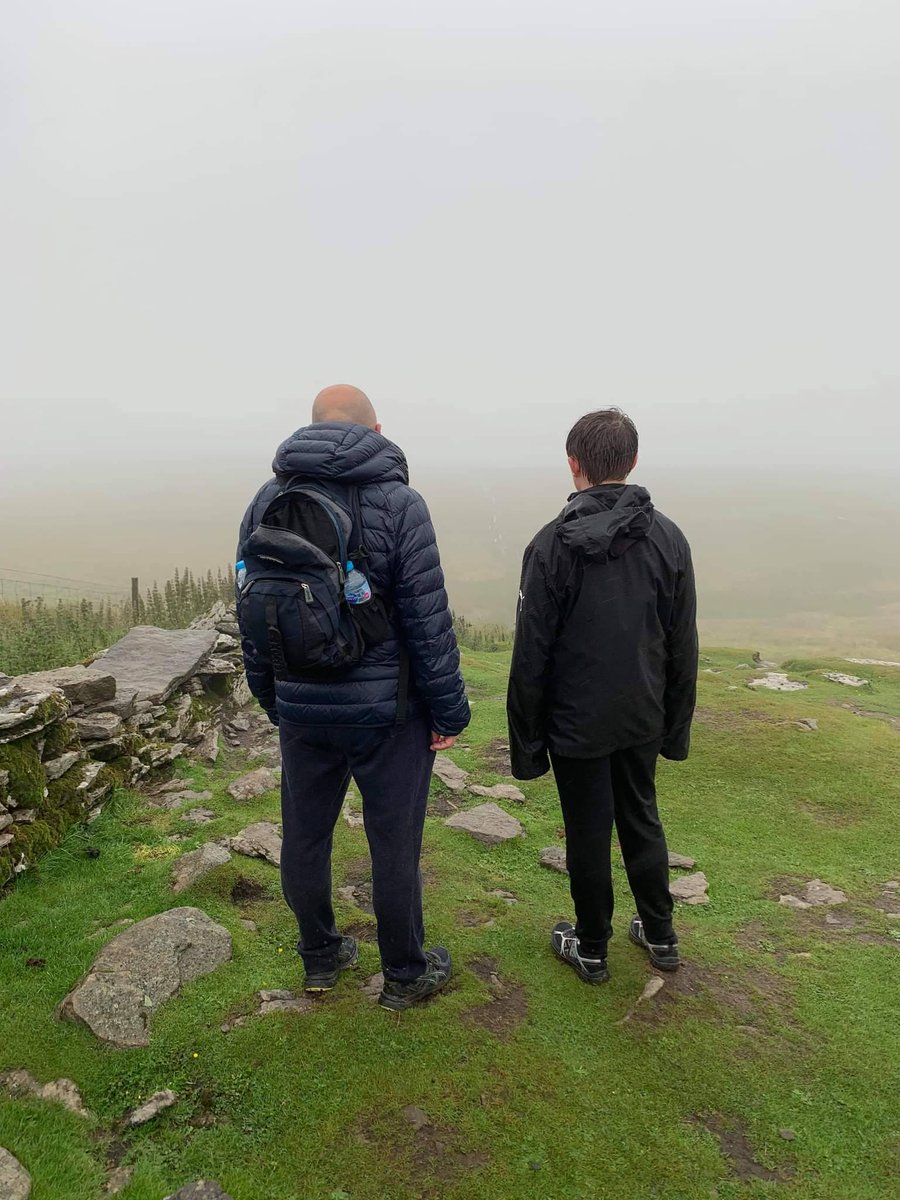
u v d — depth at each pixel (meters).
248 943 2.96
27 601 10.81
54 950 2.86
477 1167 2.02
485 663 10.47
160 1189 1.91
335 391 2.38
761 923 3.50
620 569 2.51
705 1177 2.04
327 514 2.13
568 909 3.53
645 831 2.78
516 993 2.75
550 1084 2.31
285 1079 2.26
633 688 2.55
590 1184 2.00
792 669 12.37
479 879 3.83
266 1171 1.98
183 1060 2.32
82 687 4.65
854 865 4.24
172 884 3.40
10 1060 2.27
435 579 2.26
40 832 3.53
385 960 2.56
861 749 6.08
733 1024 2.66
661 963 2.93
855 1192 2.03
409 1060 2.36
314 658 2.13
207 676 6.44
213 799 4.59
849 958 3.20
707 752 5.93
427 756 2.48
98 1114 2.14
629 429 2.56
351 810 4.50
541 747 2.73
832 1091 2.38
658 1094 2.31
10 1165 1.87
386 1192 1.94
